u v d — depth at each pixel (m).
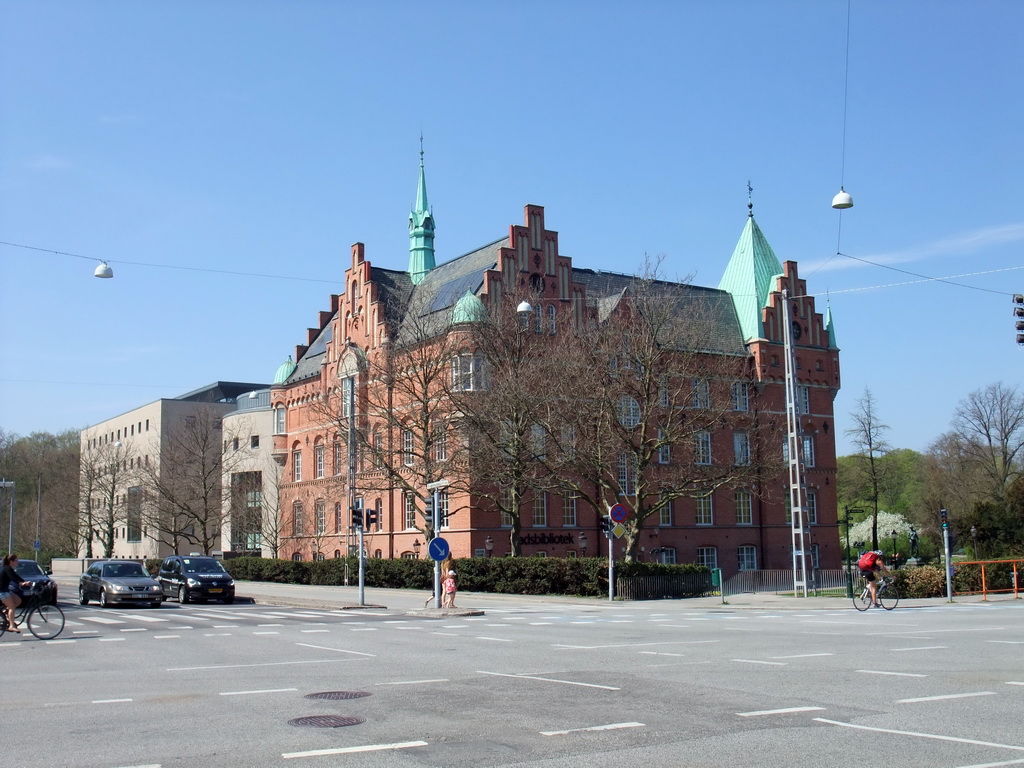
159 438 92.06
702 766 8.39
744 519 65.88
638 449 44.66
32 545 111.00
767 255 71.00
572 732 9.95
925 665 15.17
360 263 65.19
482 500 54.66
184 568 40.72
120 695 13.02
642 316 44.97
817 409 69.38
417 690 13.03
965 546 56.16
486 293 55.31
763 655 16.94
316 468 70.69
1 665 16.97
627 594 39.69
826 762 8.50
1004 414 79.88
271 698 12.48
